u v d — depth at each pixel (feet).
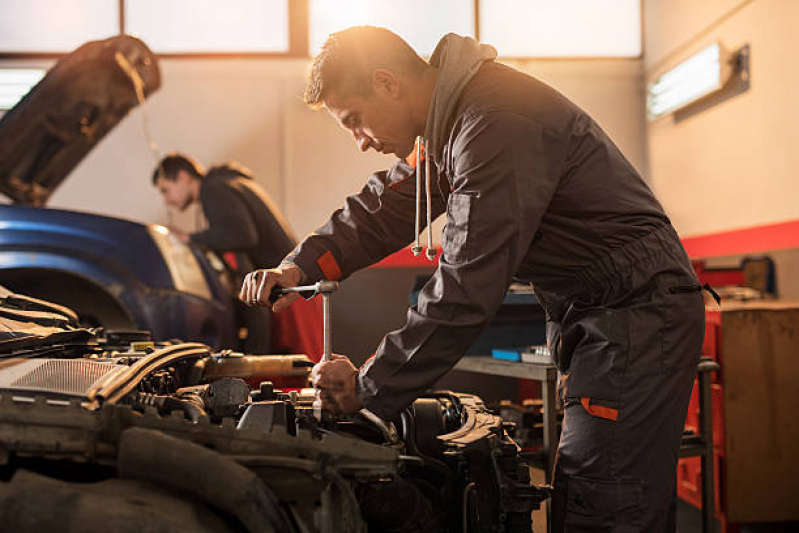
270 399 3.85
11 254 7.89
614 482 3.67
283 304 4.38
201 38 15.39
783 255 10.90
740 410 7.32
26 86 14.99
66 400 2.57
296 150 15.42
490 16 15.92
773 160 11.32
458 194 3.39
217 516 2.46
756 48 11.76
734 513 7.27
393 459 2.77
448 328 3.22
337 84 3.72
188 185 12.08
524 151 3.35
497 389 11.89
